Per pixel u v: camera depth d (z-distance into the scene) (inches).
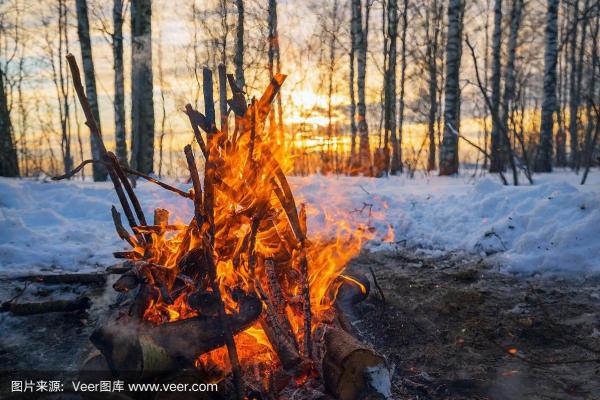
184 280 120.0
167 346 106.0
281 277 133.3
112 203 289.7
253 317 114.6
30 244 231.0
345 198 307.4
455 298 180.5
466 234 249.9
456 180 454.0
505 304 176.2
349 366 107.3
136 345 100.8
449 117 551.2
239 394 106.7
